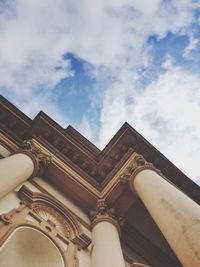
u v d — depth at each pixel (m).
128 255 14.97
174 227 9.90
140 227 16.66
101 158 17.36
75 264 11.38
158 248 16.33
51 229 12.23
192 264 8.38
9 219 11.18
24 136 16.86
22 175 13.39
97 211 15.12
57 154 16.38
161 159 17.22
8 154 15.21
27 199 12.99
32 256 10.84
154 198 12.26
